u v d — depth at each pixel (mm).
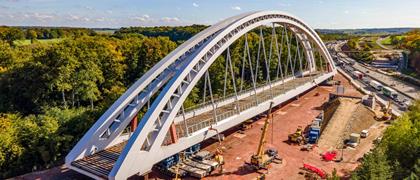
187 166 44031
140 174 39188
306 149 51906
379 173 33594
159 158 41344
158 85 45312
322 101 84000
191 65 44812
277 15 73500
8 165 44750
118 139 45438
